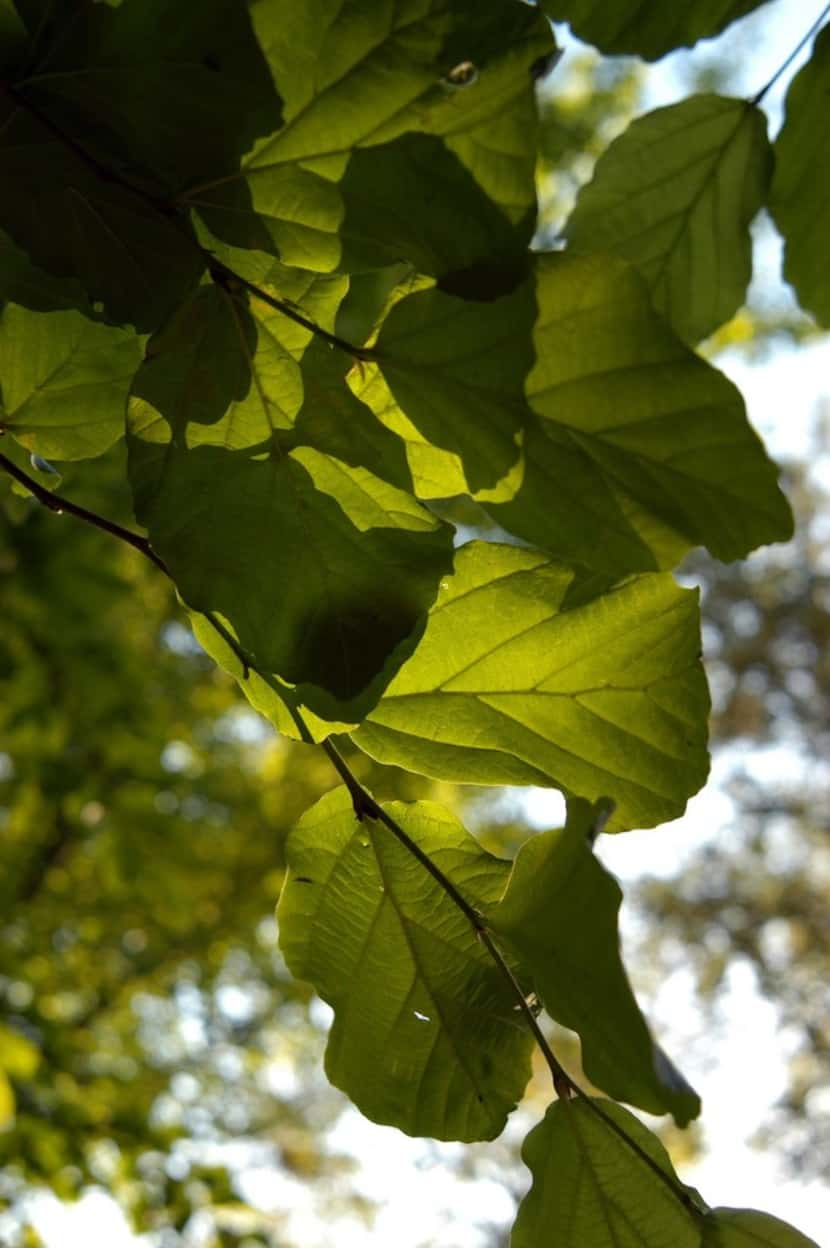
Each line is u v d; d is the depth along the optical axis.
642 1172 0.63
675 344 0.59
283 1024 4.80
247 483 0.60
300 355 0.60
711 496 0.59
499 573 0.63
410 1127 0.64
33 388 0.65
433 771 0.64
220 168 0.58
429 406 0.60
